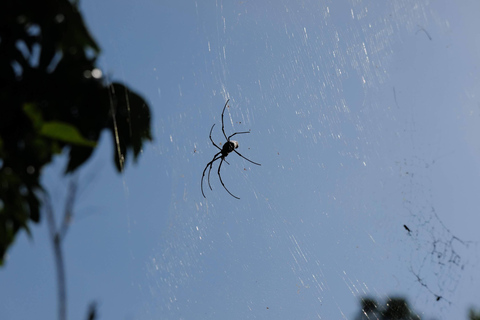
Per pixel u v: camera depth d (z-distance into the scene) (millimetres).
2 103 690
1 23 729
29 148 687
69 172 743
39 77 728
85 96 753
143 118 852
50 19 750
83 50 778
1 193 682
